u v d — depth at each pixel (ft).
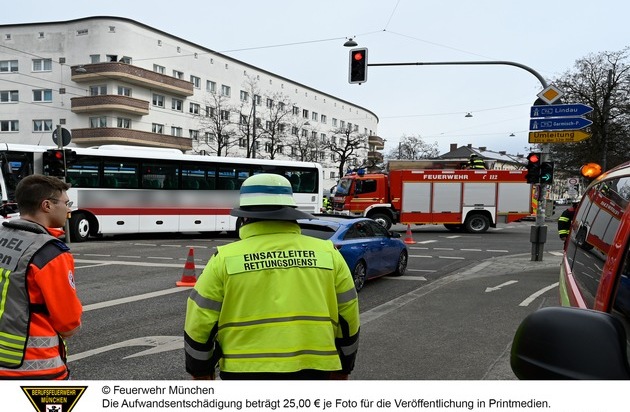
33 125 133.59
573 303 7.73
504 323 21.20
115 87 127.65
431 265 39.45
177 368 15.23
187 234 63.46
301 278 6.88
